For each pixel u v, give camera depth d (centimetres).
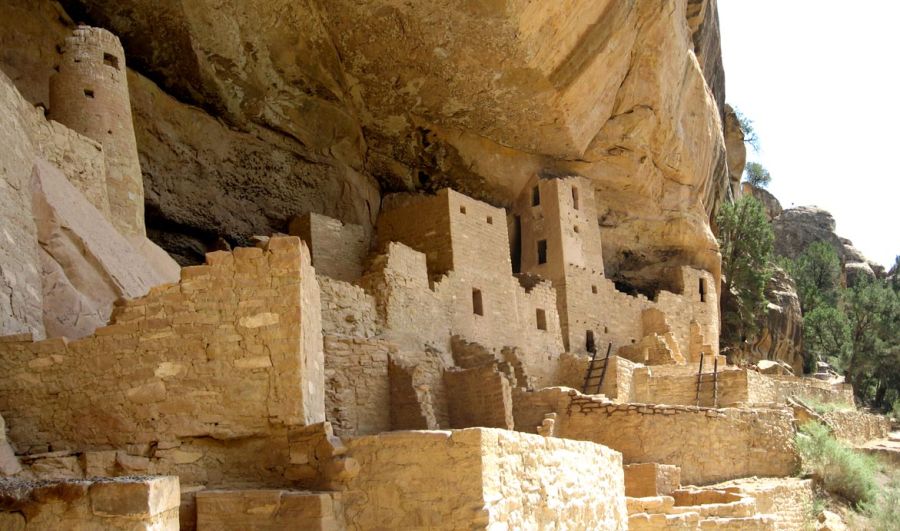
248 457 907
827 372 4459
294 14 2041
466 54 2209
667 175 3180
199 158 2098
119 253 1334
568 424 1897
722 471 1941
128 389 928
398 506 812
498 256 2366
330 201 2389
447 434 808
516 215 2883
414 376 1546
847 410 2706
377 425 1513
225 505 814
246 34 2008
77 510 591
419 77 2283
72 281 1203
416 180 2662
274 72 2125
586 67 2408
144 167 1988
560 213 2784
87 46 1570
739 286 3881
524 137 2630
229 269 948
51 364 943
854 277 6069
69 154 1406
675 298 3191
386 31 2133
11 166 1181
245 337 929
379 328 1825
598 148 2888
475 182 2736
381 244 2336
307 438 889
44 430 928
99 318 1187
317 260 2145
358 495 829
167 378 927
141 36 1906
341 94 2294
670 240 3253
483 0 2038
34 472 840
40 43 1770
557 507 945
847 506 2017
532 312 2477
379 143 2500
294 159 2303
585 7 2247
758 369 3409
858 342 4409
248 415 910
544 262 2805
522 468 874
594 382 2367
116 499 591
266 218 2255
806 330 4509
